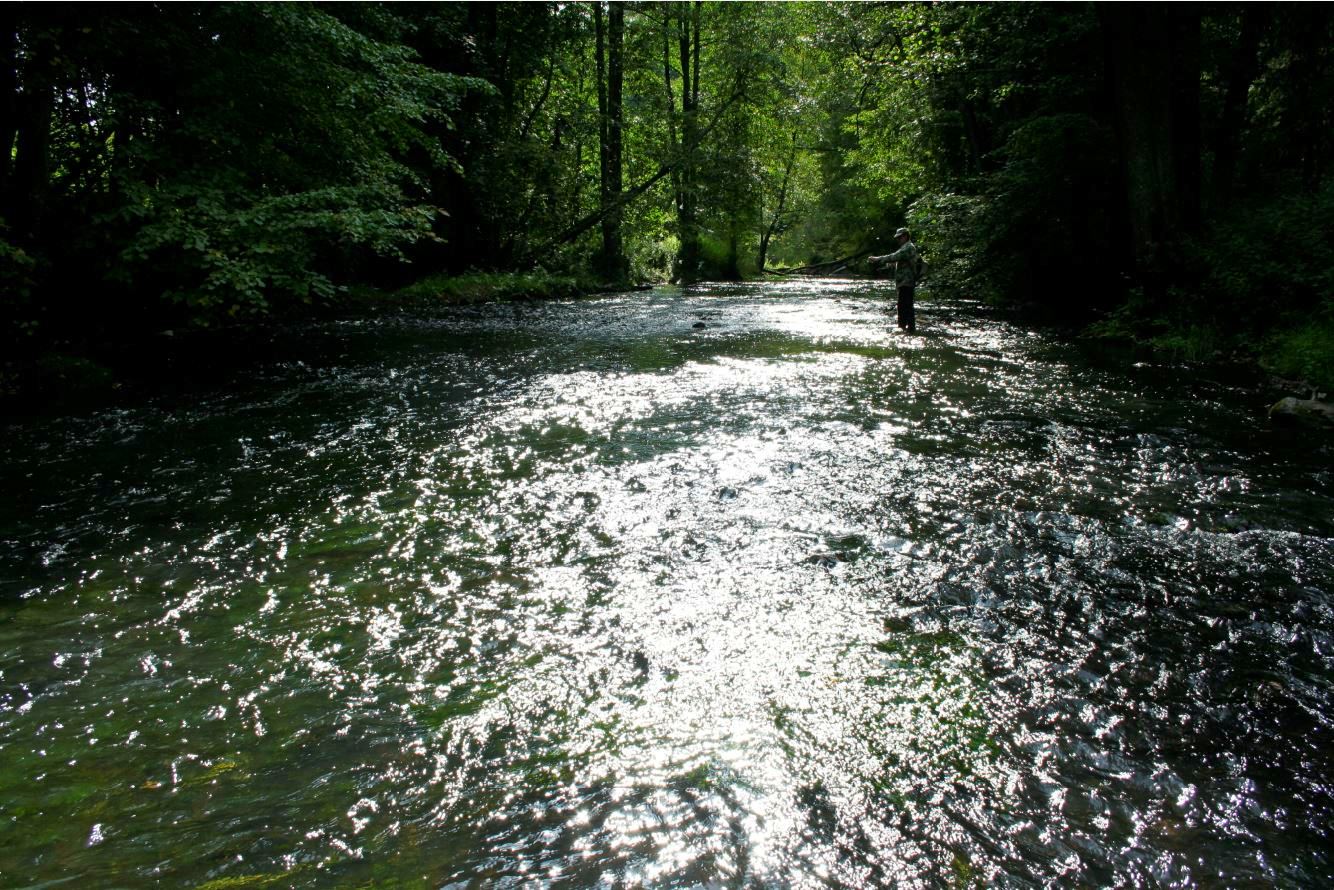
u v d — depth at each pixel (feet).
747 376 29.66
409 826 7.13
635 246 114.11
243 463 18.45
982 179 58.39
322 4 44.65
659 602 11.46
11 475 17.47
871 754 8.09
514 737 8.43
